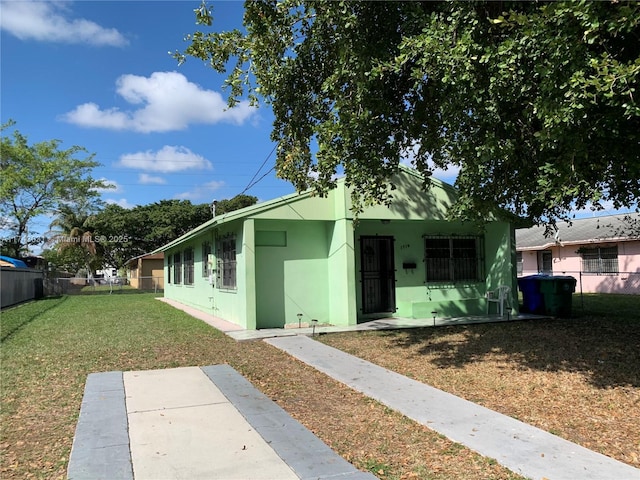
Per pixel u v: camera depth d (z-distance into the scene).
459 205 7.91
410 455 4.21
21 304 20.92
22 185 34.56
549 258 23.77
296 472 3.81
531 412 5.30
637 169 5.22
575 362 7.43
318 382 6.63
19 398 5.86
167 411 5.32
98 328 11.83
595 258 21.20
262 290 11.24
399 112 7.66
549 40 4.42
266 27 6.86
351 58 6.54
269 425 4.89
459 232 13.55
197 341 9.65
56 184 36.16
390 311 12.67
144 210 48.94
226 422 4.98
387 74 6.80
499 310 12.88
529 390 6.09
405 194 11.94
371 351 8.54
